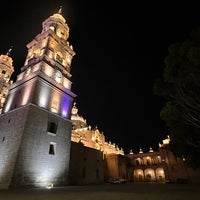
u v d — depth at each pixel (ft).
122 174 191.01
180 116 52.54
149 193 52.37
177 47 44.29
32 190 65.00
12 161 78.13
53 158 95.40
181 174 159.74
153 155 211.41
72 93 125.49
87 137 212.02
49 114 102.22
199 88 42.63
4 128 97.76
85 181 123.03
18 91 110.32
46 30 140.26
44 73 106.01
